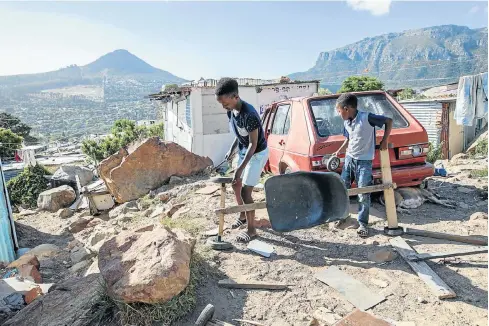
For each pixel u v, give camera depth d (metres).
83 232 7.99
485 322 2.70
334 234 4.51
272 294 3.27
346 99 4.25
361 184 4.37
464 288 3.17
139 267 3.05
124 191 8.81
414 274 3.46
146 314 2.88
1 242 6.99
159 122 33.88
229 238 4.46
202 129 17.77
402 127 5.32
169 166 9.18
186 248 3.37
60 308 3.49
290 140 5.59
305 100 5.58
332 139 4.97
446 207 5.25
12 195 14.23
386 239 4.26
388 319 2.83
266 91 18.97
